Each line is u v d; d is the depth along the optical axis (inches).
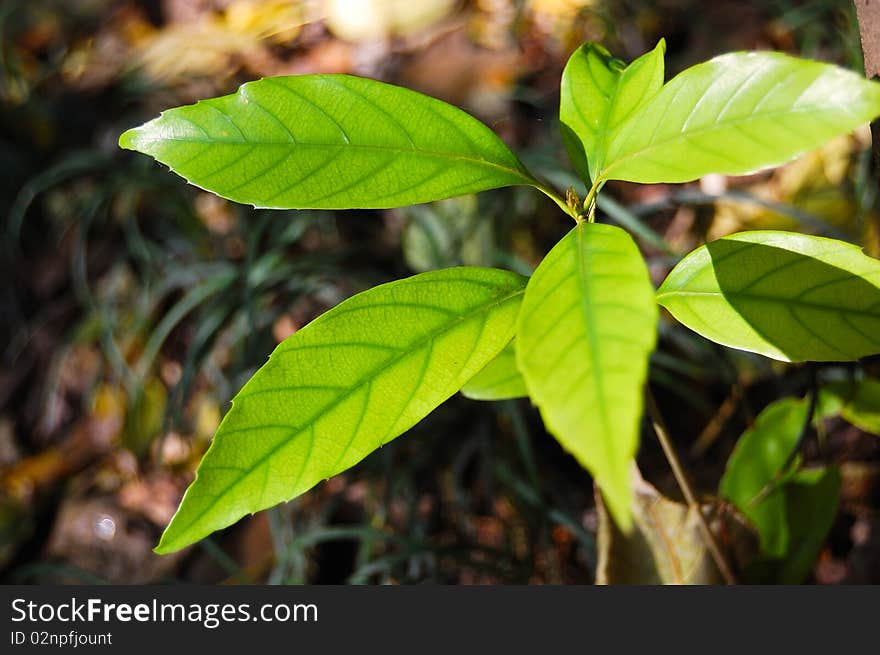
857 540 24.3
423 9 40.9
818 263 16.3
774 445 20.8
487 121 36.8
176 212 36.7
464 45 39.7
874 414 20.8
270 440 15.5
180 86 43.3
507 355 18.8
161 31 49.0
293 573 28.2
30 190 39.9
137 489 33.8
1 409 36.8
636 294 13.4
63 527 32.9
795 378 27.3
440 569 27.1
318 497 30.4
